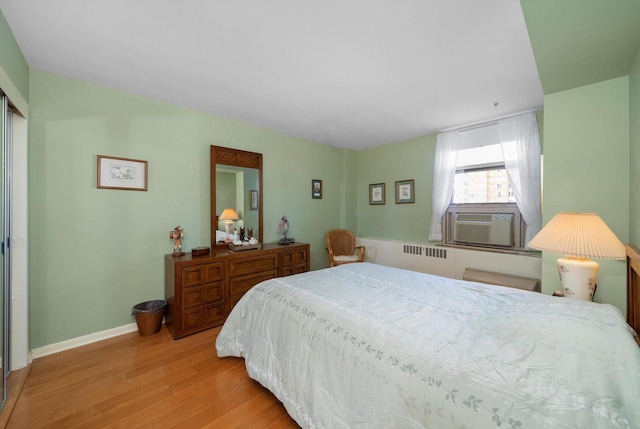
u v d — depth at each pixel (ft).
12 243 6.02
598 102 6.17
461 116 9.69
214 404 5.05
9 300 5.63
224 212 10.11
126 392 5.37
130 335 7.87
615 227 6.01
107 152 7.63
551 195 6.76
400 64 6.31
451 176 11.18
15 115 6.08
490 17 4.70
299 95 8.07
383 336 3.77
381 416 3.20
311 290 5.78
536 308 4.64
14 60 5.40
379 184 14.25
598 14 3.95
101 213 7.57
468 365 3.01
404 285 6.19
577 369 2.84
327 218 14.24
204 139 9.62
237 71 6.71
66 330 7.06
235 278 8.95
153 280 8.52
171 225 8.88
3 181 5.44
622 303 5.95
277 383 4.79
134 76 7.00
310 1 4.39
